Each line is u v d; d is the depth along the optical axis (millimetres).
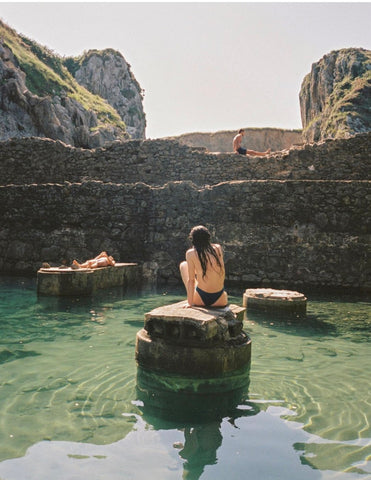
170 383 3732
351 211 9836
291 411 3184
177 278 10695
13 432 2746
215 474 2307
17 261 11539
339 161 13055
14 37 43188
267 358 4520
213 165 13719
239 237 10352
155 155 14180
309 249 9953
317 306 7805
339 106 44906
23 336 5176
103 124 40344
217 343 3777
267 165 13375
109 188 11242
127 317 6355
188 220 10773
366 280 9617
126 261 10992
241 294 8953
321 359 4500
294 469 2377
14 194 11727
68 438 2684
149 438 2719
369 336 5520
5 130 24094
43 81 35688
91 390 3496
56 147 14891
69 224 11359
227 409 3211
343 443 2691
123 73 70875
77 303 7379
